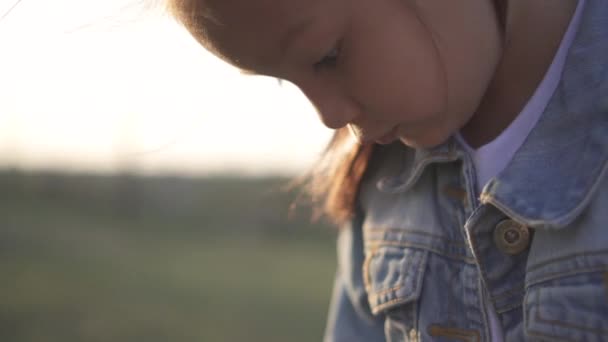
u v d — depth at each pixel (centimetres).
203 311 531
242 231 984
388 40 87
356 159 117
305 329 489
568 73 92
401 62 88
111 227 970
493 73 94
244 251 865
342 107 91
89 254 752
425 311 103
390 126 93
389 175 114
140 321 491
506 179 93
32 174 1127
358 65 88
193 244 891
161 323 483
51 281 610
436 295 102
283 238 968
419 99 89
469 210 100
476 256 96
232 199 1033
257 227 989
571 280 87
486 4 91
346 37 88
